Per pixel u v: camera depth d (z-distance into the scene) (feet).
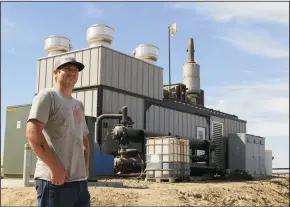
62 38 78.07
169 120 82.58
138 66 76.74
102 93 67.56
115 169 61.26
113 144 66.90
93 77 68.90
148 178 57.11
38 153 11.68
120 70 72.33
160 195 40.11
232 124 105.60
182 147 59.00
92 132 43.96
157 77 81.46
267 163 106.52
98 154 59.36
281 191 64.80
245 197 50.90
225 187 53.42
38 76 75.25
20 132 59.06
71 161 12.60
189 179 59.57
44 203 12.15
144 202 35.94
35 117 11.82
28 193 37.70
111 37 75.20
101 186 43.29
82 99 68.90
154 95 79.92
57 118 12.42
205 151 79.51
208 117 95.86
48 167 11.84
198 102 113.91
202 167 72.95
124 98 71.97
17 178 58.03
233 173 84.84
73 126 12.82
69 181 12.41
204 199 43.80
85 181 13.10
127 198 36.60
